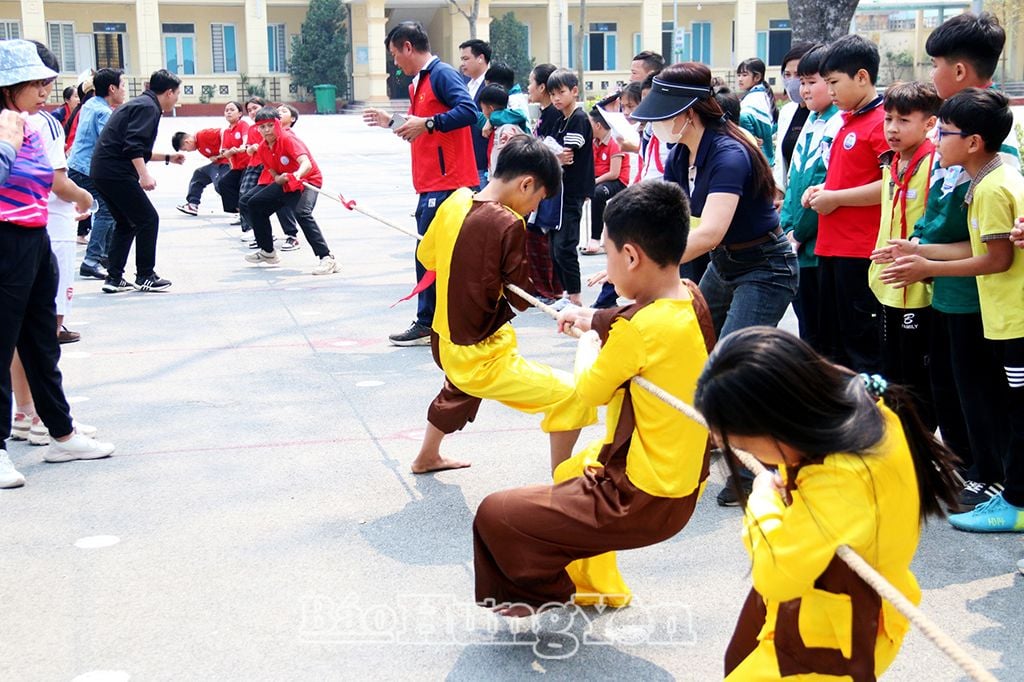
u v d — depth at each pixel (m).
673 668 3.32
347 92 40.50
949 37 4.46
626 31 41.72
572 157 8.05
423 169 7.16
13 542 4.27
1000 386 4.31
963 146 4.05
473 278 4.26
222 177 12.80
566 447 4.32
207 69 39.72
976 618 3.60
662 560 4.07
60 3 37.16
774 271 4.59
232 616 3.66
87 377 6.66
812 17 9.59
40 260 4.89
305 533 4.34
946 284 4.29
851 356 5.29
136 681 3.25
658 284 3.23
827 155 5.38
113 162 8.95
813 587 2.36
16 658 3.39
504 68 9.55
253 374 6.71
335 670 3.32
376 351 7.27
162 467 5.11
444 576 3.95
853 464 2.27
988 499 4.42
